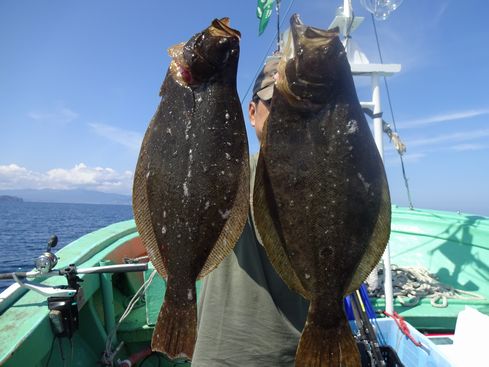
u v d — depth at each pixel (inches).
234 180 22.3
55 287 33.5
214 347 23.4
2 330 28.2
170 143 22.4
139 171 23.2
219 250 22.8
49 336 31.0
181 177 22.1
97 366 39.0
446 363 34.6
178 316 22.0
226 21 22.3
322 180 22.5
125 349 45.8
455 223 67.4
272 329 22.9
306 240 22.8
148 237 23.4
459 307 49.4
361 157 22.7
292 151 22.7
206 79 22.1
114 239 61.8
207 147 22.0
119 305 51.0
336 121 22.6
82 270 34.5
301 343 21.6
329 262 22.7
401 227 73.4
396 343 42.3
